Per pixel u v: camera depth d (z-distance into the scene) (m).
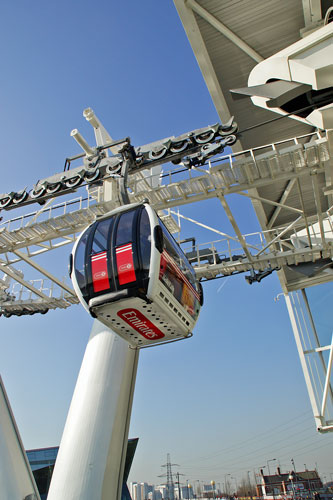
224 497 103.75
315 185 12.30
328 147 11.02
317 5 11.32
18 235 14.55
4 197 13.49
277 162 12.01
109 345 10.42
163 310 6.38
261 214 18.22
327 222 16.92
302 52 9.05
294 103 9.95
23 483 7.10
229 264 16.69
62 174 12.95
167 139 11.66
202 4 12.06
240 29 12.76
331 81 8.91
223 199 13.02
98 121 16.73
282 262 16.53
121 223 6.75
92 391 9.90
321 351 20.09
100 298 6.21
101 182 12.30
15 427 7.80
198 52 13.04
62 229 14.45
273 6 12.03
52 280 17.33
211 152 10.94
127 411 9.99
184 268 7.59
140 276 6.08
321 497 67.44
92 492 8.77
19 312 20.45
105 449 9.24
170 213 17.53
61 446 9.57
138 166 11.30
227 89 14.58
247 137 16.08
